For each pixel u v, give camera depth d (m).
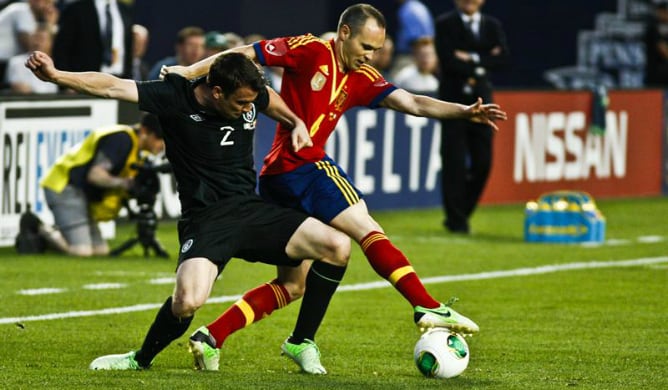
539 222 48.22
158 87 23.86
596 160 61.88
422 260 42.75
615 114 62.22
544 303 34.50
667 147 64.56
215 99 23.58
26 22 54.03
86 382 23.05
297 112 25.33
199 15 70.88
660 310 33.47
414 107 25.72
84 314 32.03
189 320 24.05
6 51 54.19
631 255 44.72
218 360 24.88
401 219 53.59
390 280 23.98
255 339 28.94
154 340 24.42
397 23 70.75
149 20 70.19
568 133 60.72
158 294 35.34
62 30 50.00
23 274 38.50
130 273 39.16
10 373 24.11
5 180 42.72
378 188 55.28
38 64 23.08
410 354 27.31
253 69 23.31
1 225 42.78
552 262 42.66
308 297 24.77
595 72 73.94
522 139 59.22
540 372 25.02
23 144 43.12
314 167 25.22
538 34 73.25
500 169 58.81
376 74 25.89
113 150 42.50
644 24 74.19
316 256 24.31
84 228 43.00
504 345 28.31
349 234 24.72
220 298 35.25
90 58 50.19
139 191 42.53
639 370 25.34
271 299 25.06
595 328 30.66
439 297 35.44
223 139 24.06
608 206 59.62
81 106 44.47
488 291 36.59
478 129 50.38
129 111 45.38
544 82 73.62
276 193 25.41
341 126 53.69
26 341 28.27
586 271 40.72
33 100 43.28
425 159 56.88
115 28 51.03
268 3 71.06
